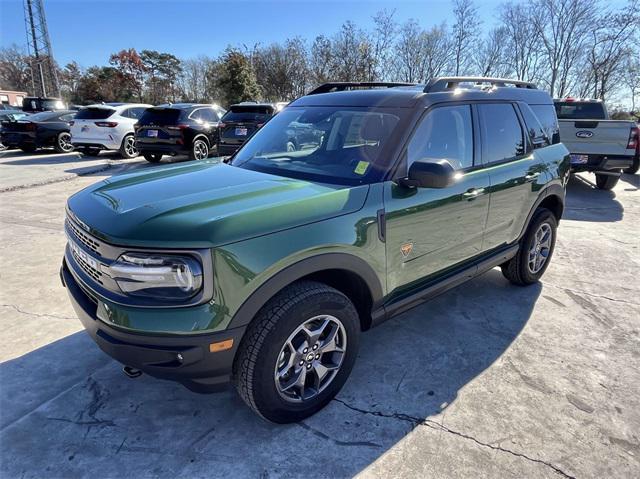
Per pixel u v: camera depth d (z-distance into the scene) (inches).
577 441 91.7
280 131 129.7
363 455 87.5
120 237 76.9
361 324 107.7
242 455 87.0
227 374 82.4
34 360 115.8
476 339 129.9
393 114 110.9
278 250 80.9
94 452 87.4
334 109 122.8
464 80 129.7
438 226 112.8
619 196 329.7
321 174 106.2
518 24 1370.6
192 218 78.4
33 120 563.8
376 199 97.0
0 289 156.0
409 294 113.7
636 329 137.0
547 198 161.2
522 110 148.7
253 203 85.4
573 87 1370.6
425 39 1321.4
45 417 96.3
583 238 225.5
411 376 112.4
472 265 133.3
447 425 95.7
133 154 523.2
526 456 87.6
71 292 92.2
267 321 83.2
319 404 98.1
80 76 2289.6
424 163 96.6
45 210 267.7
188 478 81.9
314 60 1325.0
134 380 108.8
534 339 130.3
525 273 159.8
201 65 2167.8
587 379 112.1
